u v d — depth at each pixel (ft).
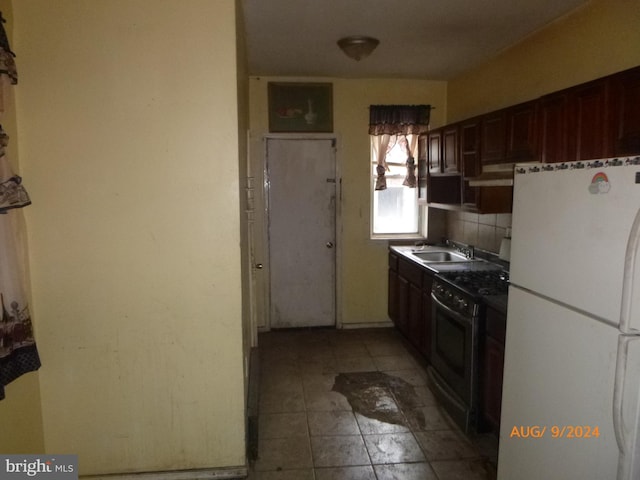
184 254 7.13
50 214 6.81
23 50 6.48
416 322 12.38
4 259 5.92
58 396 7.19
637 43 7.39
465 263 12.06
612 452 4.56
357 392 10.77
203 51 6.79
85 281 7.00
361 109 14.48
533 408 5.80
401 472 7.87
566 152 7.42
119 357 7.22
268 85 14.07
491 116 9.79
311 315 15.30
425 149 13.88
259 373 11.63
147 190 6.95
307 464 8.09
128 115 6.78
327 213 14.85
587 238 4.79
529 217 5.82
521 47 10.64
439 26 9.76
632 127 6.07
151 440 7.47
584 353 4.86
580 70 8.70
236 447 7.62
